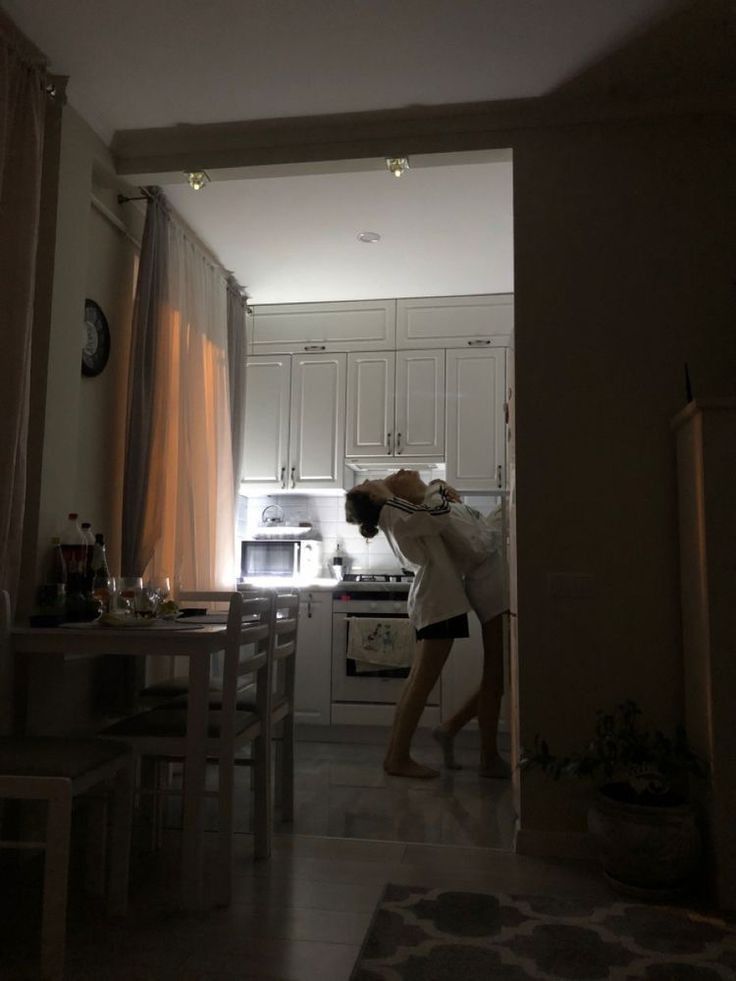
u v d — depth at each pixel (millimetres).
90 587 2621
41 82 2531
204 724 2084
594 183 2756
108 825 2596
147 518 3131
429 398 4711
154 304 3250
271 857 2473
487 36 2449
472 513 3758
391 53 2539
